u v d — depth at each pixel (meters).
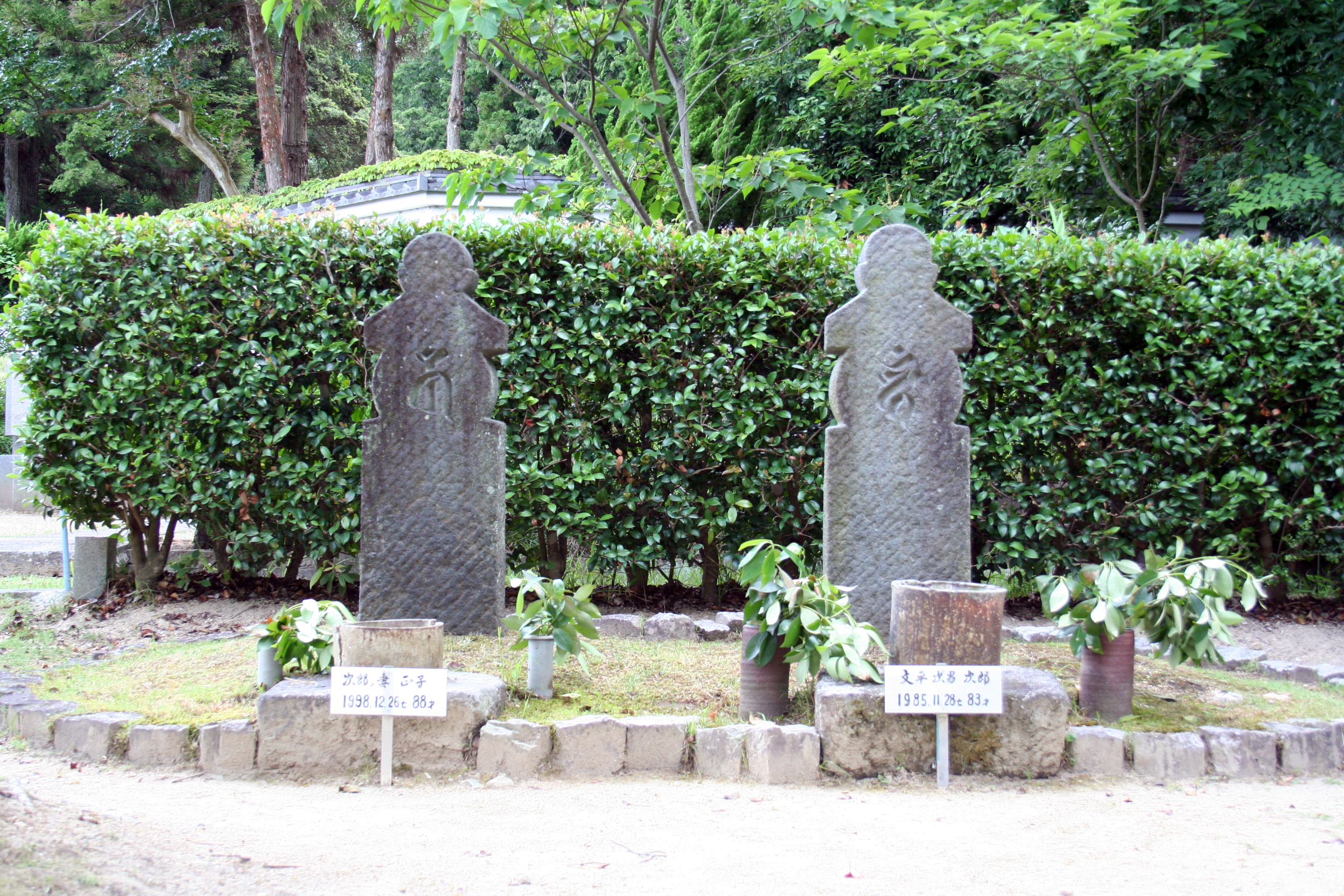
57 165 28.17
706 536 6.13
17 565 7.82
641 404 6.00
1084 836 2.97
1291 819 3.15
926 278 4.94
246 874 2.48
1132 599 3.89
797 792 3.34
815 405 5.84
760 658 3.71
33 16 18.44
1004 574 6.50
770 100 13.26
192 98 18.94
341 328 5.87
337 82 28.20
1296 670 4.68
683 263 5.85
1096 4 7.36
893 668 3.41
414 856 2.70
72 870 2.26
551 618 3.93
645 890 2.50
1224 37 8.64
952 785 3.43
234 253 5.83
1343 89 8.55
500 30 7.23
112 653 5.16
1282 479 6.23
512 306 5.84
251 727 3.52
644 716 3.69
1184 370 6.11
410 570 4.84
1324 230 8.90
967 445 4.94
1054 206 10.12
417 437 4.85
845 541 4.95
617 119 11.61
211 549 6.79
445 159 12.02
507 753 3.47
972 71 9.97
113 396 5.81
